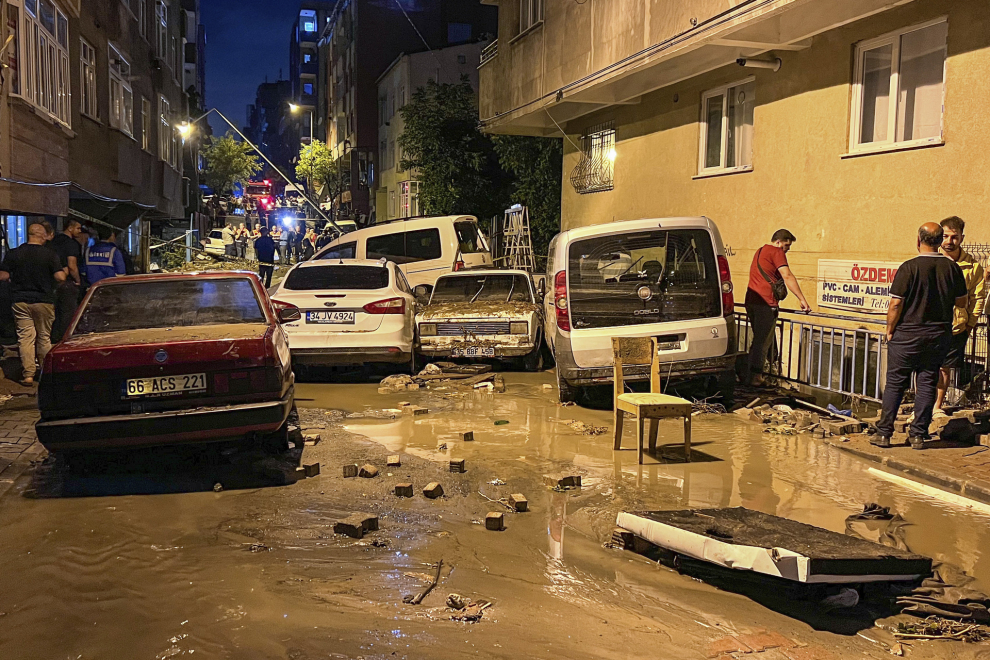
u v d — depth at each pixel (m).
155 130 24.94
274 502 5.89
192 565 4.69
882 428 7.34
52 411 6.18
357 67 50.69
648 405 6.94
